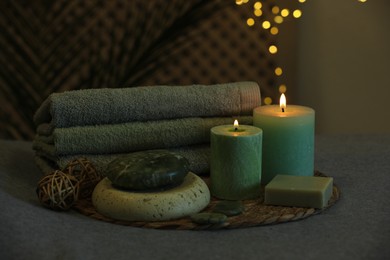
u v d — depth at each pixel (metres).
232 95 0.99
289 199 0.83
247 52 2.30
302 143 0.93
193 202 0.80
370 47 1.80
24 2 2.19
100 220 0.80
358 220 0.79
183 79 2.29
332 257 0.67
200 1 2.24
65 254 0.67
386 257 0.69
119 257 0.67
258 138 0.88
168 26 2.24
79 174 0.87
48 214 0.79
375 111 1.82
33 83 2.22
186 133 0.95
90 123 0.92
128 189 0.81
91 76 2.23
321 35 2.03
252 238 0.73
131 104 0.93
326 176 0.97
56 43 2.21
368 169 1.04
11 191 0.88
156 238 0.73
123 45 2.23
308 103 2.16
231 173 0.88
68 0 2.20
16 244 0.69
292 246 0.70
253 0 2.27
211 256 0.67
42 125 1.00
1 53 2.21
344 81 1.93
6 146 1.15
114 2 2.21
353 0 1.84
